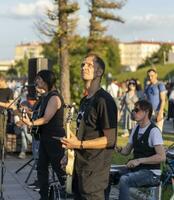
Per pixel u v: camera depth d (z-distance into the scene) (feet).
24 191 32.76
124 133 62.03
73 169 18.44
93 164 18.06
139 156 24.45
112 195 25.71
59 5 94.53
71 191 18.69
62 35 94.99
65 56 96.37
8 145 47.39
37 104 29.50
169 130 72.64
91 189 18.01
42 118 26.53
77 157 18.30
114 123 18.16
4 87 42.57
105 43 115.14
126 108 61.82
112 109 18.16
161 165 22.49
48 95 26.91
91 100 18.49
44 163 27.07
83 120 18.56
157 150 23.81
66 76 95.91
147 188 22.86
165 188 21.89
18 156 46.85
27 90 42.88
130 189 23.18
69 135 19.04
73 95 103.71
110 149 18.30
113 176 24.63
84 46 111.04
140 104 24.59
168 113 79.25
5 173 38.14
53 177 28.60
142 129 24.63
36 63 46.80
